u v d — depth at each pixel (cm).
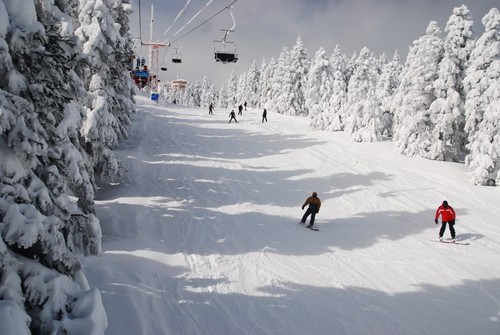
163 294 804
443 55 2800
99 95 1560
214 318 745
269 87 7481
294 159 2445
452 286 1038
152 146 2405
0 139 505
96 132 1409
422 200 1895
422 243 1364
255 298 849
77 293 526
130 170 1841
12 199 488
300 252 1173
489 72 2412
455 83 2748
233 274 956
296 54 5884
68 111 610
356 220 1562
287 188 1897
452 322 850
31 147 500
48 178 557
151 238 1112
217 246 1129
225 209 1502
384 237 1393
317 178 2091
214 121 3688
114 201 1416
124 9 2191
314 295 902
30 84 532
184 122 3391
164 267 930
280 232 1334
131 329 643
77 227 664
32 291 479
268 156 2473
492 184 2277
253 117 4475
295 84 5928
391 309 880
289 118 4728
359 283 1001
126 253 953
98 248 720
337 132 3625
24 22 521
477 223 1645
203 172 1981
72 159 723
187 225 1271
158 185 1700
